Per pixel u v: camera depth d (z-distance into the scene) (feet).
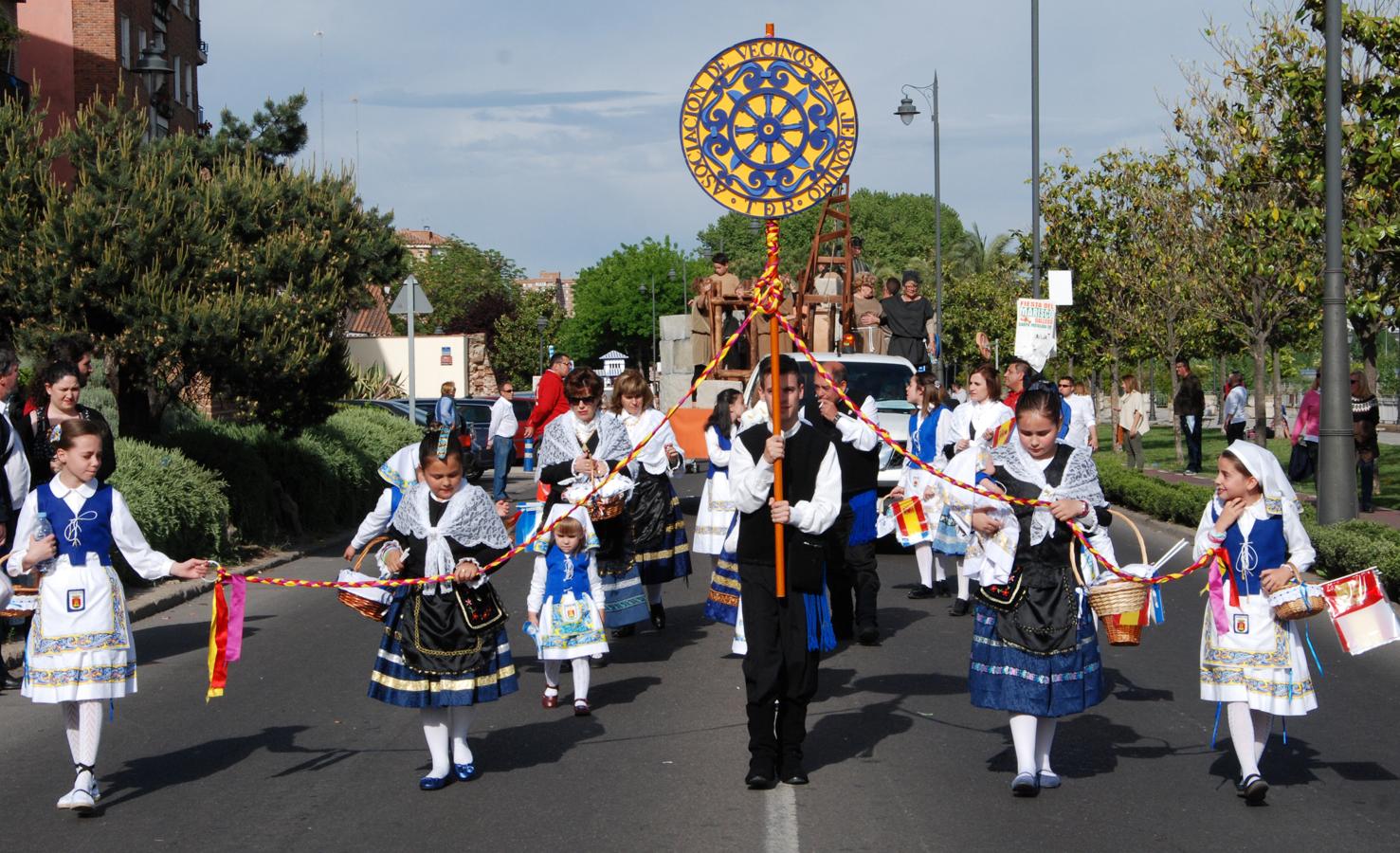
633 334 336.90
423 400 104.73
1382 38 55.36
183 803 21.04
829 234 67.82
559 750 24.07
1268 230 60.03
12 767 23.48
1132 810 20.11
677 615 39.22
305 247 51.16
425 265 320.91
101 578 21.01
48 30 109.50
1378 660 31.96
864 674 30.35
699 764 22.93
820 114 23.68
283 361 49.96
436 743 21.72
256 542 53.36
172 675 31.04
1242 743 20.31
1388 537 39.86
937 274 122.52
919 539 32.30
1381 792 21.01
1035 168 81.20
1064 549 20.39
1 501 26.96
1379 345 238.68
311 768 23.04
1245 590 20.26
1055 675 20.22
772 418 21.74
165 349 46.93
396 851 18.62
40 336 45.34
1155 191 98.22
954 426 37.76
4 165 46.52
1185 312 97.45
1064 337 115.44
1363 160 55.67
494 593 21.98
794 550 21.58
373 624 38.29
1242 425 89.97
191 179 50.57
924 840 18.79
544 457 31.81
